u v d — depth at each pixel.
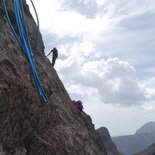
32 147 12.15
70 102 18.44
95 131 20.89
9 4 14.19
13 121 10.66
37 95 12.07
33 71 12.35
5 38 11.52
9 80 10.19
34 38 16.70
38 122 12.43
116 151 79.94
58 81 17.64
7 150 10.68
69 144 13.88
